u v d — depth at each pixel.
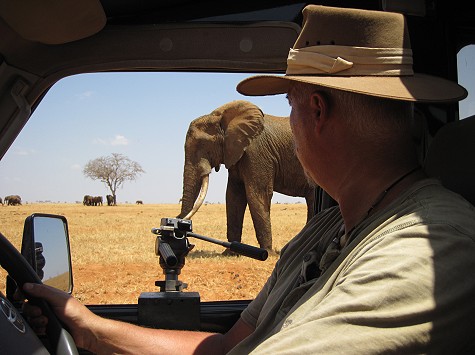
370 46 1.59
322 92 1.62
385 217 1.46
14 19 2.38
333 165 1.64
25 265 1.86
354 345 1.18
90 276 6.73
